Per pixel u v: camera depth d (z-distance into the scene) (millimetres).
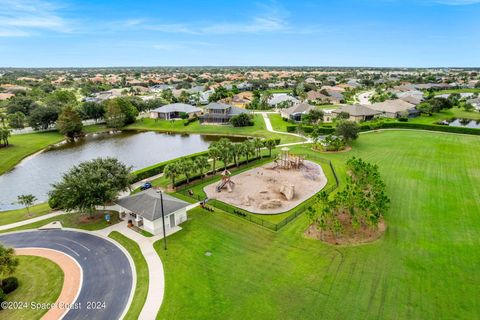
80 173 42906
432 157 67312
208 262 33156
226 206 46625
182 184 55719
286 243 36469
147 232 40031
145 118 131125
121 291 29219
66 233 40281
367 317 25188
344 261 32500
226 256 34250
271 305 26719
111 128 119312
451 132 92250
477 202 45250
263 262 32938
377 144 80188
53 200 45656
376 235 37125
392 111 117125
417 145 77750
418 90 199500
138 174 57750
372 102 154500
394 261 32281
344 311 25859
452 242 35531
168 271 31766
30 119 109125
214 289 28906
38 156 83500
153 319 25469
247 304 26906
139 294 28562
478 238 36188
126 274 31703
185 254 34781
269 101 155500
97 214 45531
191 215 44312
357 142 82938
